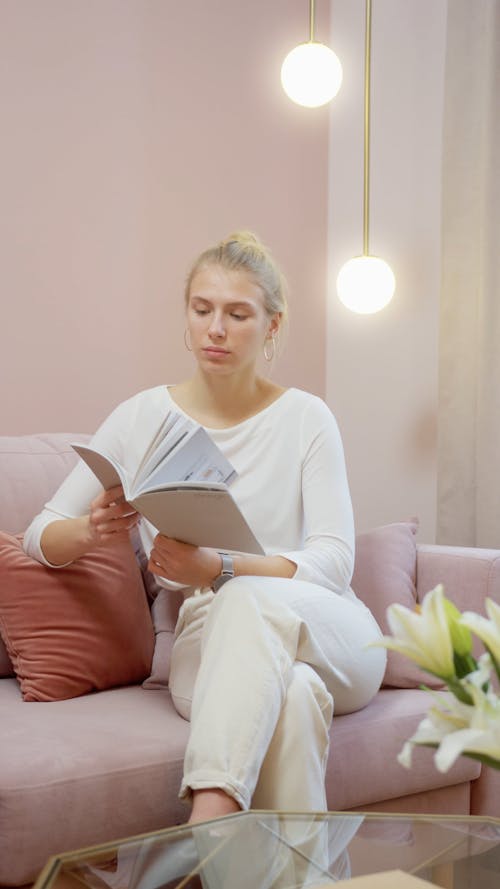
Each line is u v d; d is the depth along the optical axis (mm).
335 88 2662
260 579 1572
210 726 1347
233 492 1838
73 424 2721
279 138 3174
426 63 3027
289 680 1427
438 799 1802
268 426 1882
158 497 1428
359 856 1022
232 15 3047
